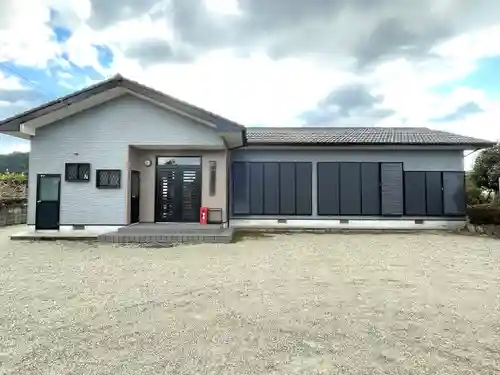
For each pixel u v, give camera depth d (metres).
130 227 9.09
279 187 11.28
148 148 10.09
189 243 8.13
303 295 4.02
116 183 9.46
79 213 9.42
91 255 6.58
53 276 4.90
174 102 8.80
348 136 11.98
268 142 10.75
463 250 7.25
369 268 5.50
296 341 2.76
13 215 12.88
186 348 2.62
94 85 8.77
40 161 9.50
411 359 2.46
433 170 11.12
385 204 11.10
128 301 3.77
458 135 12.11
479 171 13.23
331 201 11.19
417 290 4.25
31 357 2.47
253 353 2.54
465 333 2.93
